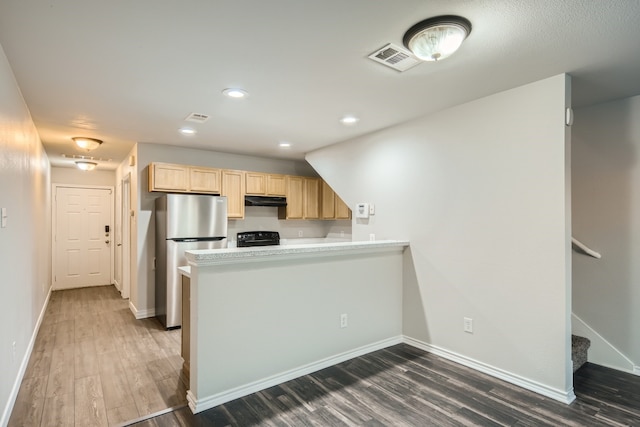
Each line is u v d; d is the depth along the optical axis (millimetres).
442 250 3117
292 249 2641
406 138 3459
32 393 2490
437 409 2252
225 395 2363
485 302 2791
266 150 4887
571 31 1808
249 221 5363
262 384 2537
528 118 2527
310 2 1557
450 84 2523
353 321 3129
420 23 1736
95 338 3678
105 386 2602
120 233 5973
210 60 2141
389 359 3074
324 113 3182
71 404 2344
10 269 2262
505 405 2299
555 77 2387
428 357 3111
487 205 2775
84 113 3162
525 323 2547
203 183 4574
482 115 2807
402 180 3498
